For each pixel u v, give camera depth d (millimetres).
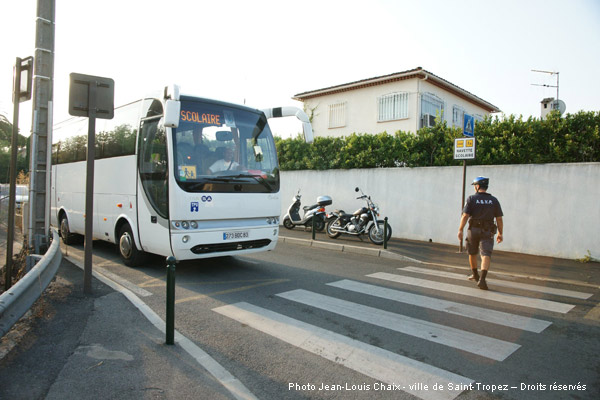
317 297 6098
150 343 4215
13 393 3148
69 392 3205
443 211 11531
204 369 3670
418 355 4043
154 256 9227
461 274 7871
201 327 4773
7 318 3873
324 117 22391
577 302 5980
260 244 7723
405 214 12367
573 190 9312
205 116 7195
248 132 7727
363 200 13516
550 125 10047
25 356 3822
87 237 5848
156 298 5961
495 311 5496
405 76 19203
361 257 9742
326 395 3273
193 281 7051
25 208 7715
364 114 20828
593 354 4113
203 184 6848
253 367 3752
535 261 9094
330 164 14570
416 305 5734
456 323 4996
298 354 4047
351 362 3873
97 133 9117
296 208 14664
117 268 7949
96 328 4598
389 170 12750
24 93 5746
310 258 9453
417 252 9992
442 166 11625
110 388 3287
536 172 9836
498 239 6793
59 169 11117
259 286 6742
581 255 9195
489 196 6809
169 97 6355
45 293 5777
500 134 10961
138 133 7559
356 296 6180
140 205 7402
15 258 7879
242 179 7371
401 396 3266
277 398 3223
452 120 21719
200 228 6848
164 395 3209
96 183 9008
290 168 16188
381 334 4602
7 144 12039
